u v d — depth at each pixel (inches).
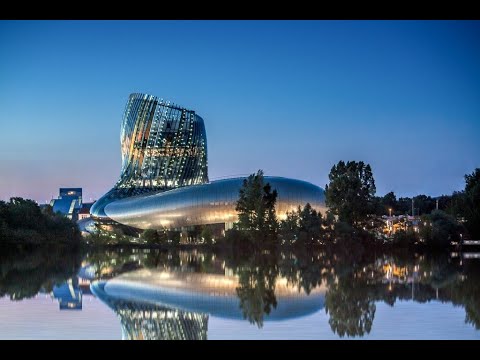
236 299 2025.1
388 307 1818.4
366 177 5378.9
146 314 1716.3
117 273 3193.9
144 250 6565.0
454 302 1920.5
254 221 5049.2
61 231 5792.3
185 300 2009.1
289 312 1739.7
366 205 5206.7
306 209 5093.5
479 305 1851.6
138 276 2987.2
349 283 2534.5
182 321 1605.6
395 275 2942.9
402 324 1539.1
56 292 2253.9
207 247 5807.1
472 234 6195.9
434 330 1461.6
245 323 1566.2
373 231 5305.1
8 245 5068.9
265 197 5147.6
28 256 4894.2
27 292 2247.8
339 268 3506.4
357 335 1412.4
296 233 4928.6
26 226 5310.0
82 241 6446.9
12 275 3031.5
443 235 5570.9
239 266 3774.6
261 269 3474.4
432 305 1855.3
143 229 7824.8
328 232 4955.7
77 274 3125.0
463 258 4665.4
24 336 1423.5
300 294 2153.1
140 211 7682.1
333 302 1935.3
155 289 2351.1
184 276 2984.7
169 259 4756.4
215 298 2057.1
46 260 4431.6
